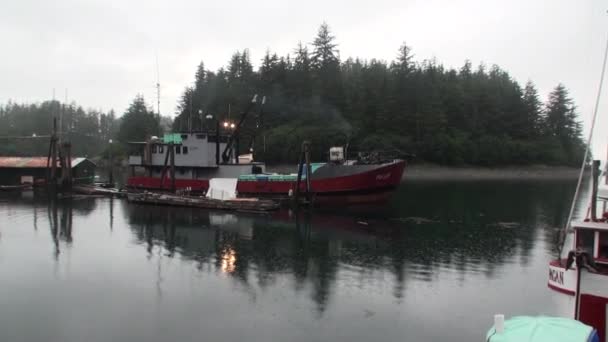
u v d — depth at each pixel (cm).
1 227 3353
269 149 9588
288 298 1838
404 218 3838
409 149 10456
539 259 2478
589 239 1378
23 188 6191
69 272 2200
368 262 2384
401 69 11994
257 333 1519
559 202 5212
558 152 12262
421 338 1478
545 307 1741
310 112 10238
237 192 4803
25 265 2319
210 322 1608
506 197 5769
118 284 2017
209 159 5122
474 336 1495
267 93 10725
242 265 2317
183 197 4481
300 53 11612
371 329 1547
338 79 10956
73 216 3853
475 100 12625
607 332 1283
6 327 1573
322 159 9269
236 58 13525
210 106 11531
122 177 9475
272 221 3619
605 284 1278
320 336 1492
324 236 3042
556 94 13612
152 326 1578
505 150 11431
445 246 2777
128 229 3272
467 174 10619
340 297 1848
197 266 2297
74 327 1574
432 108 11150
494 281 2069
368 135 10206
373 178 4447
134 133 13988
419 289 1952
